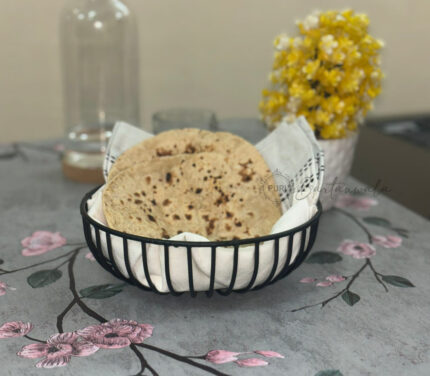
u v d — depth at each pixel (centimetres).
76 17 103
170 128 84
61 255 71
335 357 54
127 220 60
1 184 90
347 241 74
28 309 61
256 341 56
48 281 65
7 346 56
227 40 159
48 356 54
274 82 80
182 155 66
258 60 163
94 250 60
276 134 69
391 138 143
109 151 68
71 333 57
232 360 54
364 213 82
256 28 160
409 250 72
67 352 55
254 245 56
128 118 107
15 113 148
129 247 56
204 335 57
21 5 139
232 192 65
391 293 64
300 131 66
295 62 75
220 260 55
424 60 182
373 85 79
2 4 138
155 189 65
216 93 163
